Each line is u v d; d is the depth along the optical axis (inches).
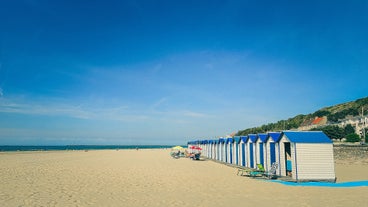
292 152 634.8
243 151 1012.5
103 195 451.5
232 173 805.2
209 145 1616.6
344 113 3558.1
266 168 787.4
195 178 683.4
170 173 796.0
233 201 408.2
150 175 739.4
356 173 781.9
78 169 881.5
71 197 430.9
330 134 2362.2
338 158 1194.6
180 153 1813.5
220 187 542.0
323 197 436.1
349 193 471.2
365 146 1096.2
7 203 384.8
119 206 374.6
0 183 567.8
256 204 387.5
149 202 400.5
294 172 627.5
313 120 3757.4
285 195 455.8
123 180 633.6
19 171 800.3
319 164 625.6
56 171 813.2
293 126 3914.9
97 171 828.6
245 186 555.2
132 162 1254.9
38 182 586.9
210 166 1061.8
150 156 1887.3
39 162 1175.0
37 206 368.8
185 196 446.9
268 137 780.6
